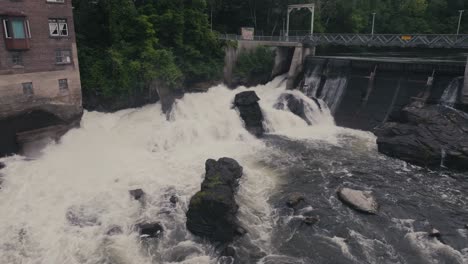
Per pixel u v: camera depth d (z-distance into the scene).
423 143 35.69
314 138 42.59
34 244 23.09
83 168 32.56
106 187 29.59
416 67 46.47
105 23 45.50
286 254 22.92
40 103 35.59
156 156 36.22
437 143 35.34
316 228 25.41
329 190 30.38
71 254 22.45
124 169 32.84
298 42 56.66
